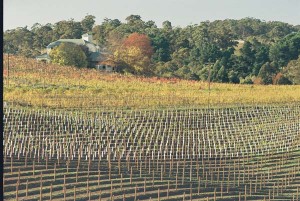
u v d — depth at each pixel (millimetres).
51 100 152625
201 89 183625
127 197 81625
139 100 161375
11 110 135125
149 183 90125
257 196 89250
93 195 80875
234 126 139625
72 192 81062
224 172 104062
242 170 106125
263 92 179250
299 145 126312
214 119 144000
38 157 95250
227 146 124750
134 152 106625
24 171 88250
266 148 124062
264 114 149750
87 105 150500
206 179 96625
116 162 102500
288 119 145875
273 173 105750
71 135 118688
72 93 166625
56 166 93562
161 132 129875
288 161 114250
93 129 124500
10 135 114250
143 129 127062
